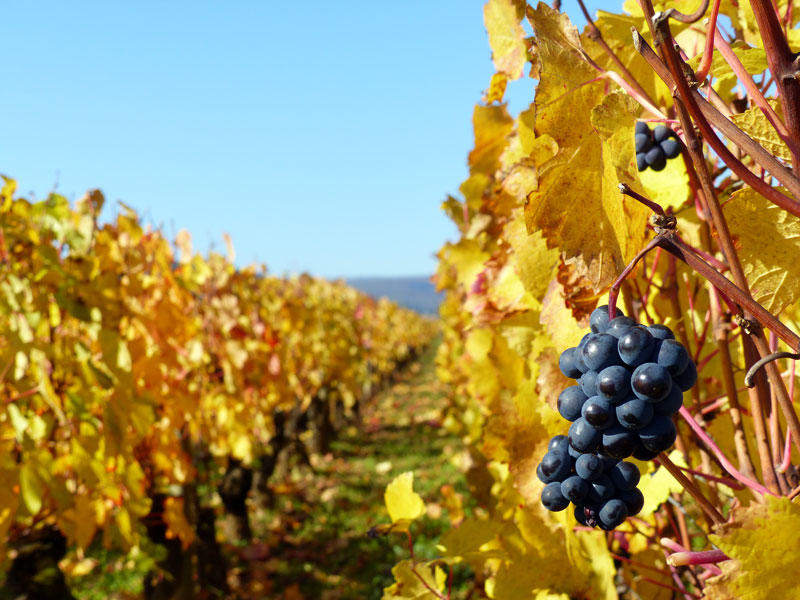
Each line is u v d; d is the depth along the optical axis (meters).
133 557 4.69
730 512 0.82
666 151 1.19
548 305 1.40
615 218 0.90
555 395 1.41
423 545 7.50
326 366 12.91
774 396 1.02
